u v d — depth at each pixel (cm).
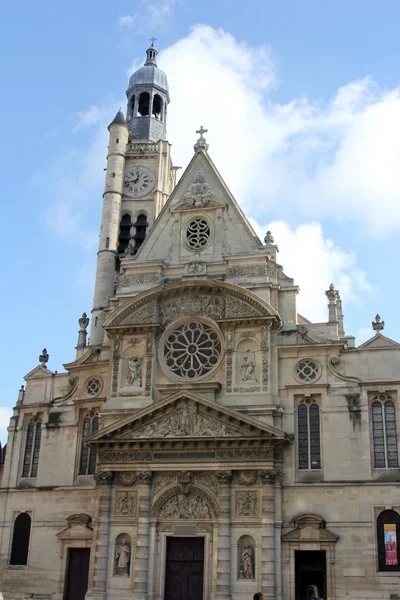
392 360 4762
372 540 4394
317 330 4991
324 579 4462
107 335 5275
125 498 4806
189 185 5662
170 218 5616
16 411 5556
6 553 5138
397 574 4309
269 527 4478
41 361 5709
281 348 4947
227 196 5541
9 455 5441
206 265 5312
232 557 4503
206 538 4609
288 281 5219
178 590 4591
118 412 5016
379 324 4891
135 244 6550
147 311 5216
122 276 5491
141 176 6850
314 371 4862
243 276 5188
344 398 4747
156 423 4831
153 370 5069
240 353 4950
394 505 4438
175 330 5197
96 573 4641
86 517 4950
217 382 4888
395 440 4619
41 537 5078
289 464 4659
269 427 4578
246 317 4953
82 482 5147
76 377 5453
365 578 4334
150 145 6994
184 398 4794
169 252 5509
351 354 4844
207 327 5153
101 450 4878
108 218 6538
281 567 4444
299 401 4847
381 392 4716
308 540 4450
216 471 4656
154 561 4641
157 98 7594
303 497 4578
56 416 5400
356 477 4559
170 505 4734
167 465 4753
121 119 6938
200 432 4731
